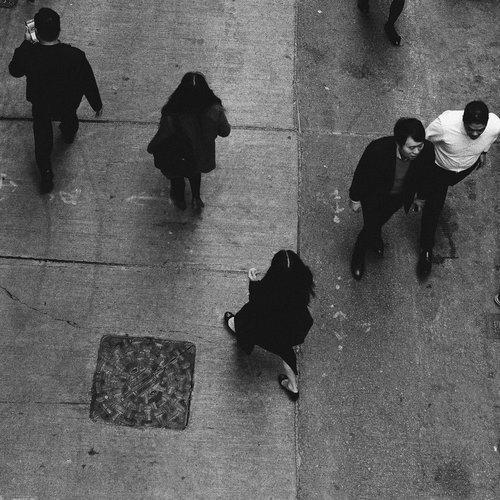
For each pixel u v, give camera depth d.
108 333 5.25
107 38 6.66
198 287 5.46
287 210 5.85
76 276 5.47
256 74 6.56
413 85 6.64
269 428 4.96
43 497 4.70
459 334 5.39
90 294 5.40
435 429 5.02
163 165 4.98
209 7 6.93
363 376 5.19
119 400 5.02
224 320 5.32
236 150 6.10
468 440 4.99
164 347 5.22
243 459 4.85
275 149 6.14
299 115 6.36
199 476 4.79
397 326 5.40
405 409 5.08
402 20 7.04
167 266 5.55
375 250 5.66
